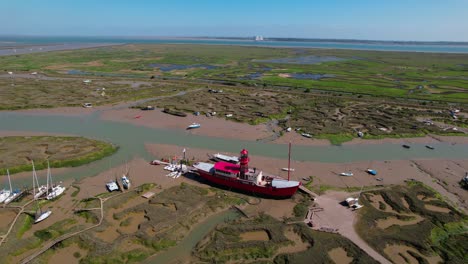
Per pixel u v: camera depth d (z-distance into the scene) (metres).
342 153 89.06
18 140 89.25
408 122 115.62
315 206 60.88
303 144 94.62
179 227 53.34
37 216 54.38
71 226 53.34
